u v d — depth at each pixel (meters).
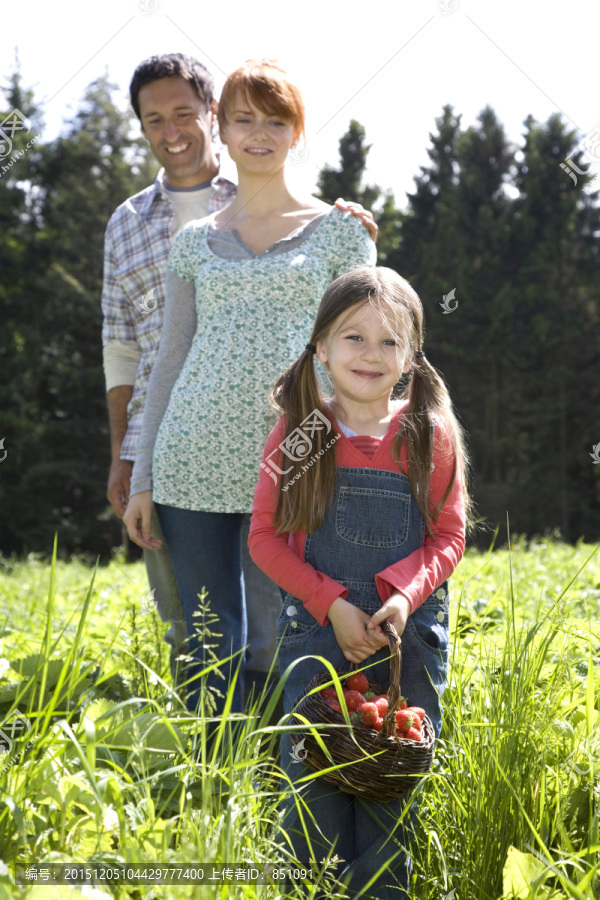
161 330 3.10
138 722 2.09
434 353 21.77
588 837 1.79
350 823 1.94
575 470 22.83
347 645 1.96
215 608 2.71
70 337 22.11
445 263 20.47
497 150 20.67
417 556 2.06
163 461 2.73
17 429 21.34
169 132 3.27
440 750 2.06
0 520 21.22
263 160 2.73
